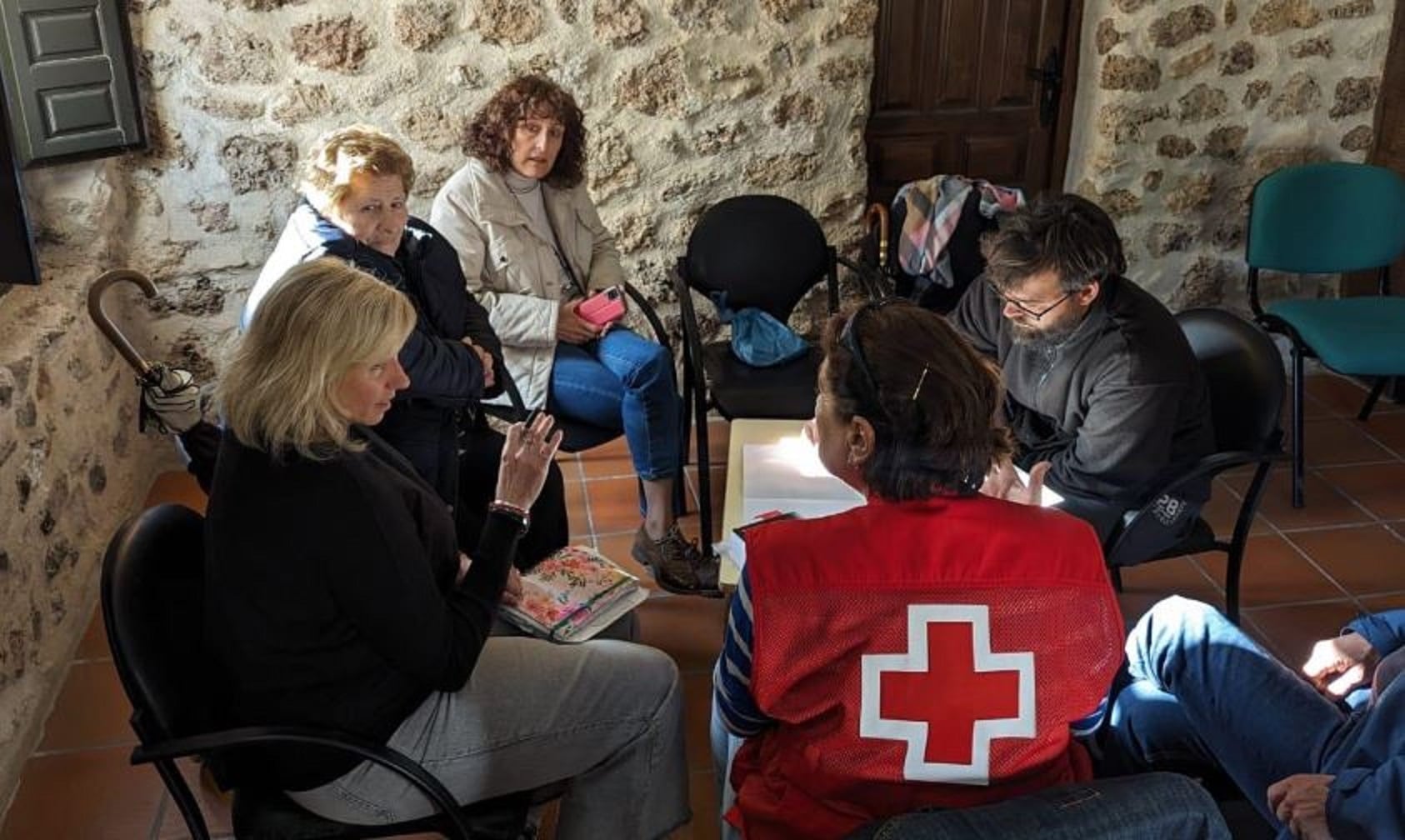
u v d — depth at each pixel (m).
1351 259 3.58
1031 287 2.19
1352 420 3.82
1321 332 3.26
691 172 3.56
